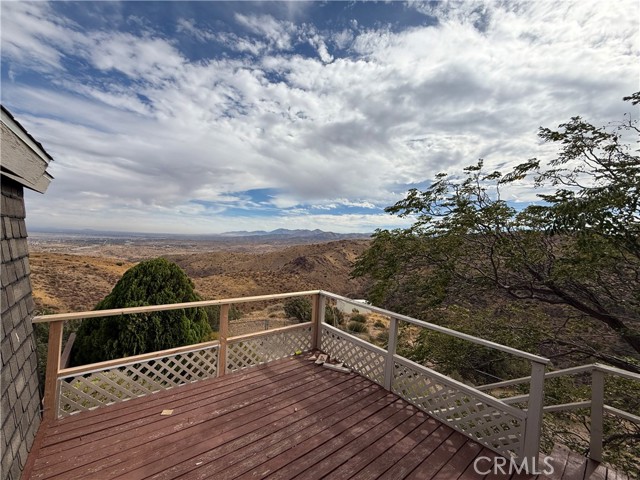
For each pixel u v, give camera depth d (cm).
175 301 515
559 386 464
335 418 251
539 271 566
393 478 187
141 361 274
